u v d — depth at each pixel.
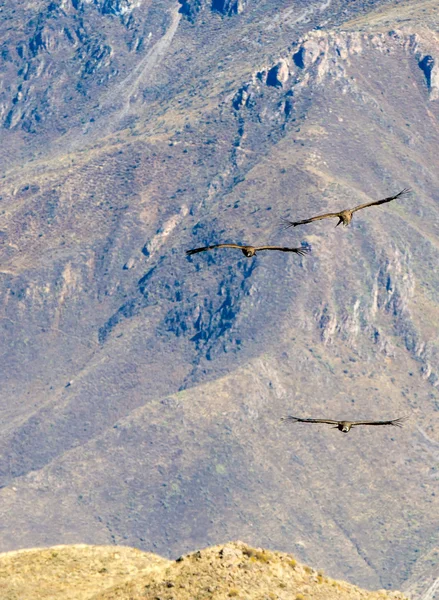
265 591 58.56
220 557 61.19
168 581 59.94
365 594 60.62
